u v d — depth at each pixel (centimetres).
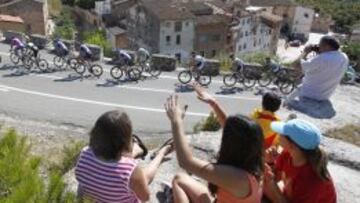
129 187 406
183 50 6506
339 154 805
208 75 2333
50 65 2262
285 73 2175
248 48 7562
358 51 3406
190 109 1803
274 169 475
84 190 413
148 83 2133
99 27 7588
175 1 6719
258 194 367
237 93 2103
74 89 1958
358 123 955
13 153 462
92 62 2320
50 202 400
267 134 584
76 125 1545
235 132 360
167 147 472
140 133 1517
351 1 10975
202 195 408
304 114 942
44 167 941
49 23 6862
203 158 786
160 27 6250
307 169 421
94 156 411
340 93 1209
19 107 1673
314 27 9975
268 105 600
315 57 920
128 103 1842
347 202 665
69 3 8119
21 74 2100
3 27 4831
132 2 7350
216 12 6806
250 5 8875
